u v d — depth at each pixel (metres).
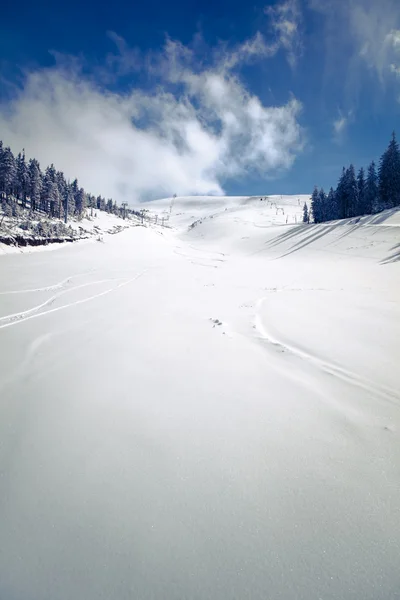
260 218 160.38
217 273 26.67
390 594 1.77
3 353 5.87
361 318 8.52
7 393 4.27
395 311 9.32
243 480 2.66
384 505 2.36
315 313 9.35
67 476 2.72
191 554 2.02
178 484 2.62
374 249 35.97
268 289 16.17
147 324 8.22
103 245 51.88
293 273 26.17
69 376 4.83
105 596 1.79
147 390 4.36
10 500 2.46
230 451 3.03
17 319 8.58
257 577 1.88
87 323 8.25
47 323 8.20
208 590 1.82
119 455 2.99
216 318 8.99
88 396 4.18
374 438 3.20
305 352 5.91
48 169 64.81
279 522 2.24
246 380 4.70
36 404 3.97
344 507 2.35
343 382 4.58
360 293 13.59
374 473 2.70
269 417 3.65
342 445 3.10
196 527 2.21
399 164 50.28
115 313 9.60
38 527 2.23
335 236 48.31
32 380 4.69
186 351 6.03
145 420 3.59
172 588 1.83
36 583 1.87
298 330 7.41
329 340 6.58
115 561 1.98
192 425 3.48
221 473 2.74
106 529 2.20
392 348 5.97
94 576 1.90
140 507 2.39
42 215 54.91
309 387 4.44
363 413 3.71
